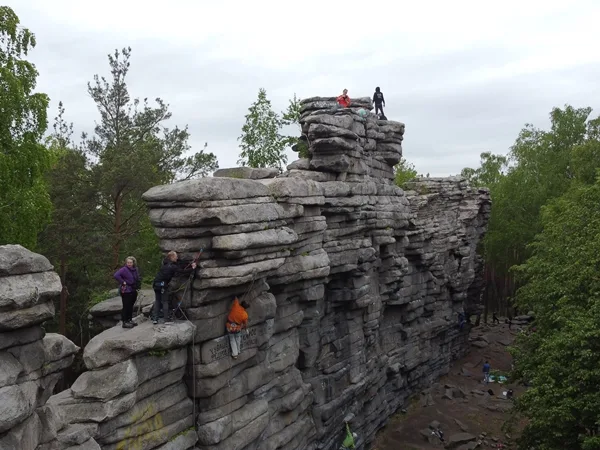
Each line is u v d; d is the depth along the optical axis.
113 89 41.41
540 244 44.94
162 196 17.83
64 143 45.38
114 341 15.16
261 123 49.06
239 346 19.47
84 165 37.62
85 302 39.75
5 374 9.82
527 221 77.31
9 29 29.53
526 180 78.81
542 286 33.84
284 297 24.05
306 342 27.19
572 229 35.06
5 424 9.59
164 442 16.61
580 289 28.25
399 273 36.69
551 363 25.50
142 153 36.62
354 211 29.83
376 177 34.72
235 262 18.69
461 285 53.44
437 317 48.84
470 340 63.25
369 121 33.12
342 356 30.89
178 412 17.45
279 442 22.31
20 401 9.95
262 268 19.70
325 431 27.69
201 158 44.53
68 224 35.03
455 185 51.50
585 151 63.88
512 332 67.81
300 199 23.81
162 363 16.61
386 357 37.62
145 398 16.28
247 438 19.45
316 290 25.70
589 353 22.89
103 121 41.38
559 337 25.75
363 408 33.72
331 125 28.09
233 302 19.31
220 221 17.73
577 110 78.50
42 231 34.94
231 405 19.27
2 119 28.44
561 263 34.03
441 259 47.38
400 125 36.06
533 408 25.17
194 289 18.11
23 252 10.41
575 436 23.72
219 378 18.56
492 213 78.94
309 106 31.31
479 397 43.66
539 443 26.41
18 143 29.88
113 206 40.03
